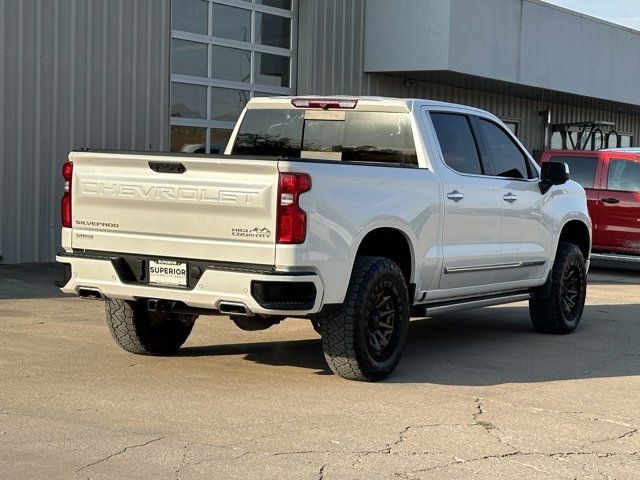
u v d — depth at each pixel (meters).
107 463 4.91
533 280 9.02
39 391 6.37
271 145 8.33
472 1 18.33
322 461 5.08
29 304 9.83
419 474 4.94
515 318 10.46
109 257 6.82
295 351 8.09
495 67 19.19
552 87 21.19
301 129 8.21
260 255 6.32
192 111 15.05
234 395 6.46
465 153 8.19
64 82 13.03
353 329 6.70
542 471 5.07
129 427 5.58
